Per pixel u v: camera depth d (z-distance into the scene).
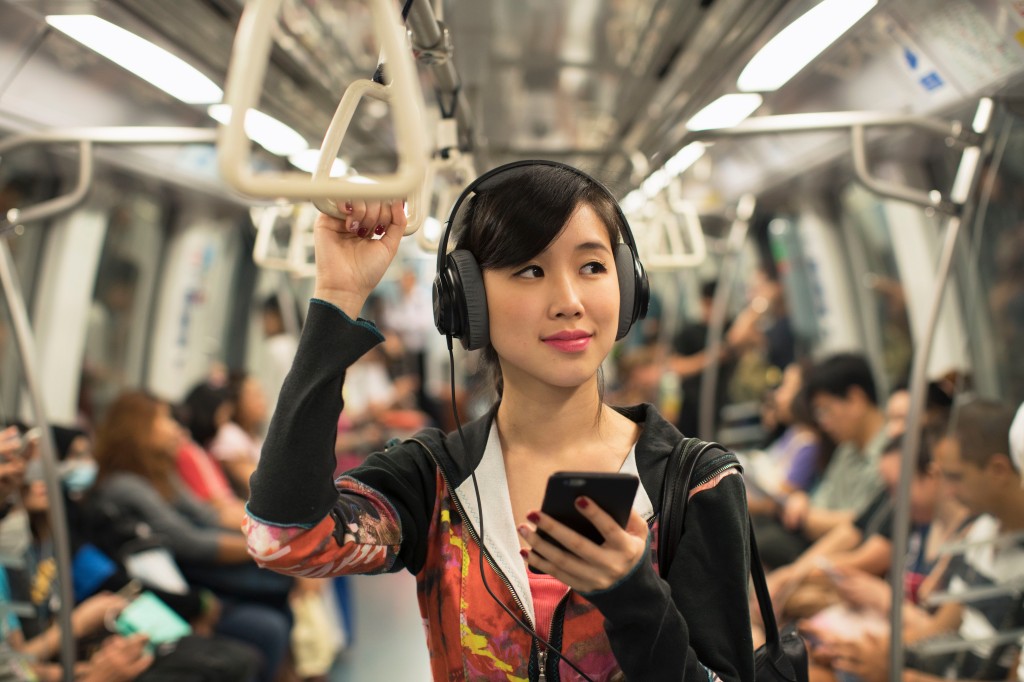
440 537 1.19
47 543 2.98
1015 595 2.63
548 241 1.09
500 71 4.18
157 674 2.96
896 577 2.71
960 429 2.83
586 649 1.11
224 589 4.01
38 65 3.07
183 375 5.91
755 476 5.09
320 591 4.83
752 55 3.10
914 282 4.66
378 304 9.98
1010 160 2.71
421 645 5.45
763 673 1.19
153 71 3.29
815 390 4.38
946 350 4.32
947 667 2.78
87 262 4.75
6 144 2.72
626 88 4.47
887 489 3.82
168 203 5.36
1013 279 2.91
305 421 1.02
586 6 3.23
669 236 3.51
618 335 1.24
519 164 1.18
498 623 1.13
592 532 0.95
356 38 3.37
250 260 6.81
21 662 2.68
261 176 0.76
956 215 2.75
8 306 2.77
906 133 3.87
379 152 4.98
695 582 1.09
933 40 2.70
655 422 1.22
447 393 10.19
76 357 4.77
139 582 3.34
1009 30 2.39
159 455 4.10
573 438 1.20
